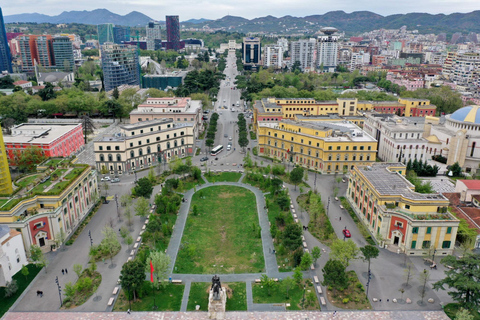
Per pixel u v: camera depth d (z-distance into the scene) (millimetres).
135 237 128250
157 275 99125
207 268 112750
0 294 99250
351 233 132125
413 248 117125
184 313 93562
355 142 182875
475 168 195250
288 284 98188
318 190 168375
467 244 112312
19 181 139000
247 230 134875
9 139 185875
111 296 99062
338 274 97375
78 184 137375
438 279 106625
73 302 96750
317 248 110750
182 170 176375
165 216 137625
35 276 106938
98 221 139500
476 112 196250
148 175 176500
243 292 101500
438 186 170750
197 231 133625
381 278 107125
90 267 105875
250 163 192625
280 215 136000
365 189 138000
